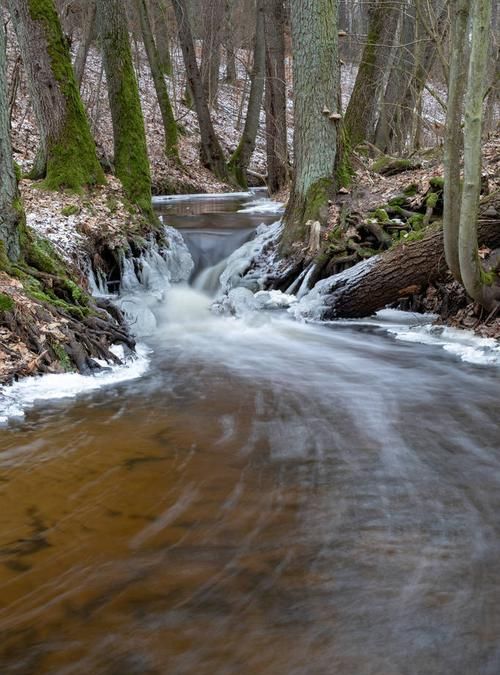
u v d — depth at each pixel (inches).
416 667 87.4
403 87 673.0
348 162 466.6
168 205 677.9
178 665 86.6
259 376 246.5
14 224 269.3
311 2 410.9
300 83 425.4
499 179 382.0
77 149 470.0
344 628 95.0
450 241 280.1
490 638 93.5
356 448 169.5
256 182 1068.5
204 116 938.7
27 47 461.4
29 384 213.5
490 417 197.0
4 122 264.4
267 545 118.3
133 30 1139.3
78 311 262.2
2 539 118.2
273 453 164.4
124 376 239.8
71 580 105.5
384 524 127.3
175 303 389.4
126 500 135.5
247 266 422.9
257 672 85.7
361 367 260.2
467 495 141.1
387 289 339.6
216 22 1195.9
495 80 523.8
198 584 105.1
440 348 287.0
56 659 87.0
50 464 153.9
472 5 250.1
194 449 166.1
